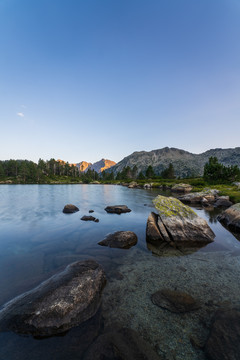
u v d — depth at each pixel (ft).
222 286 25.18
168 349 15.12
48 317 17.26
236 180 228.02
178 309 20.21
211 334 16.11
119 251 37.29
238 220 56.24
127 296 22.41
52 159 597.11
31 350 14.79
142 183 347.15
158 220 49.24
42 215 71.56
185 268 30.55
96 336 16.22
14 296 21.56
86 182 464.65
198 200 126.11
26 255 34.42
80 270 24.93
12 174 451.53
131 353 14.48
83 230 51.96
